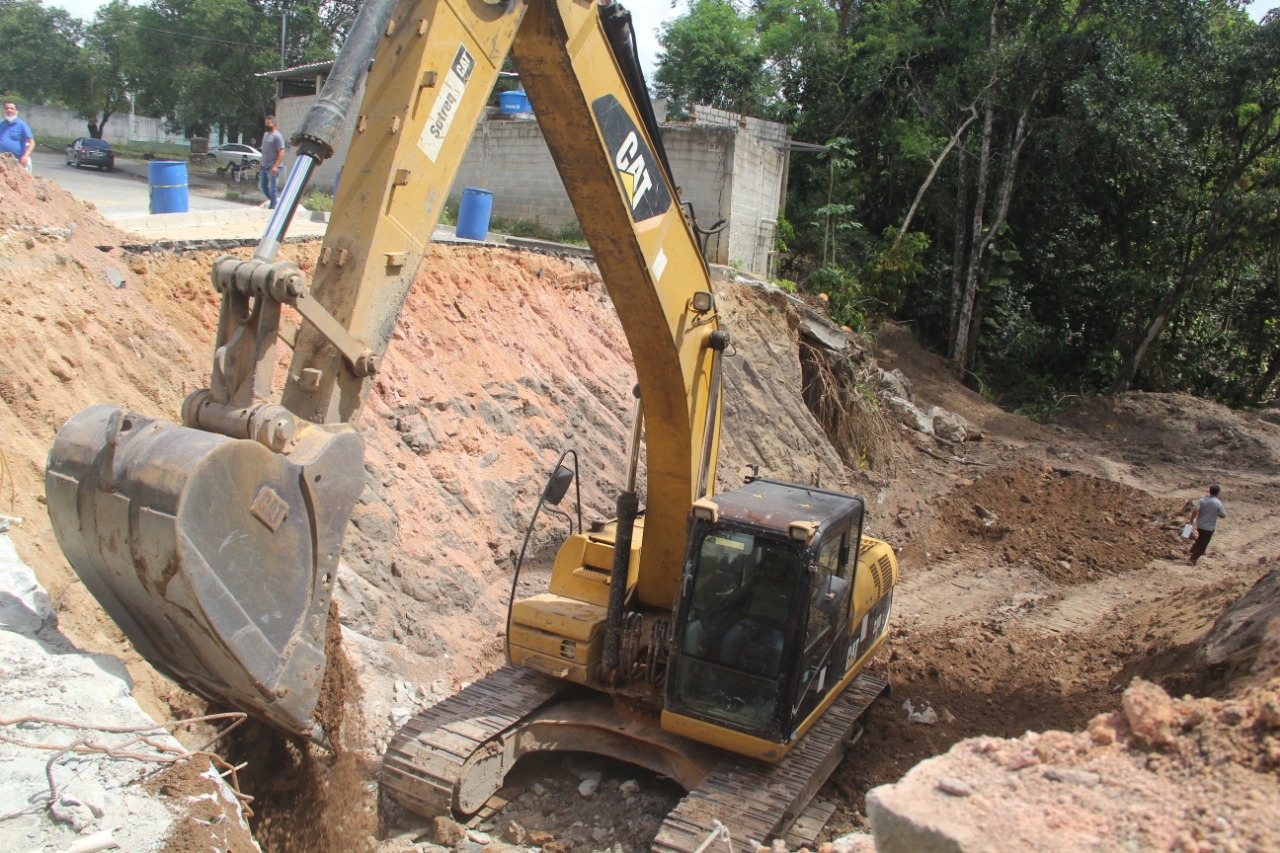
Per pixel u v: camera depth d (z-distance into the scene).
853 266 27.67
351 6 45.97
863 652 8.95
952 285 29.52
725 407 17.50
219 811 4.78
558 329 15.33
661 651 7.66
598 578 8.22
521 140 23.47
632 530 7.89
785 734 6.91
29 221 9.78
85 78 47.72
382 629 9.60
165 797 4.72
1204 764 4.55
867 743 9.02
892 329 28.75
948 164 29.38
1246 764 4.49
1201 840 3.96
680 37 34.81
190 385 10.08
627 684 7.71
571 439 13.97
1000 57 26.11
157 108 46.50
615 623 7.59
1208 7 26.00
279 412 4.68
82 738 4.94
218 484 4.38
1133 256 30.20
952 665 11.07
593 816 7.52
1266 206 26.17
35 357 8.51
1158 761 4.64
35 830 4.31
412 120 5.10
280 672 4.73
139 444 4.50
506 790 7.80
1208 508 15.65
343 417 5.10
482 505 11.97
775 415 18.33
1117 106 25.81
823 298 23.70
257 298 4.65
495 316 14.24
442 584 10.59
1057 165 28.55
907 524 17.03
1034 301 31.97
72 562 4.77
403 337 12.44
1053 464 22.62
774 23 34.56
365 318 5.05
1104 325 31.80
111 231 11.11
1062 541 16.53
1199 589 12.58
